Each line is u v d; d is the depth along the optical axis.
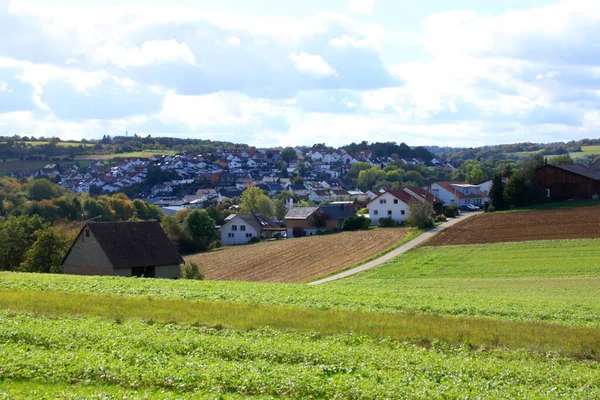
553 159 145.12
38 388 16.81
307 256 78.56
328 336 24.56
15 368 18.12
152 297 34.16
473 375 19.09
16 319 25.94
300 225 115.81
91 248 54.75
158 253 55.53
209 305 30.78
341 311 29.91
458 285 50.12
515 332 25.30
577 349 22.95
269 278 65.44
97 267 54.12
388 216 113.31
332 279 59.56
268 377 17.59
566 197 104.69
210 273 72.69
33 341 22.06
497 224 86.94
